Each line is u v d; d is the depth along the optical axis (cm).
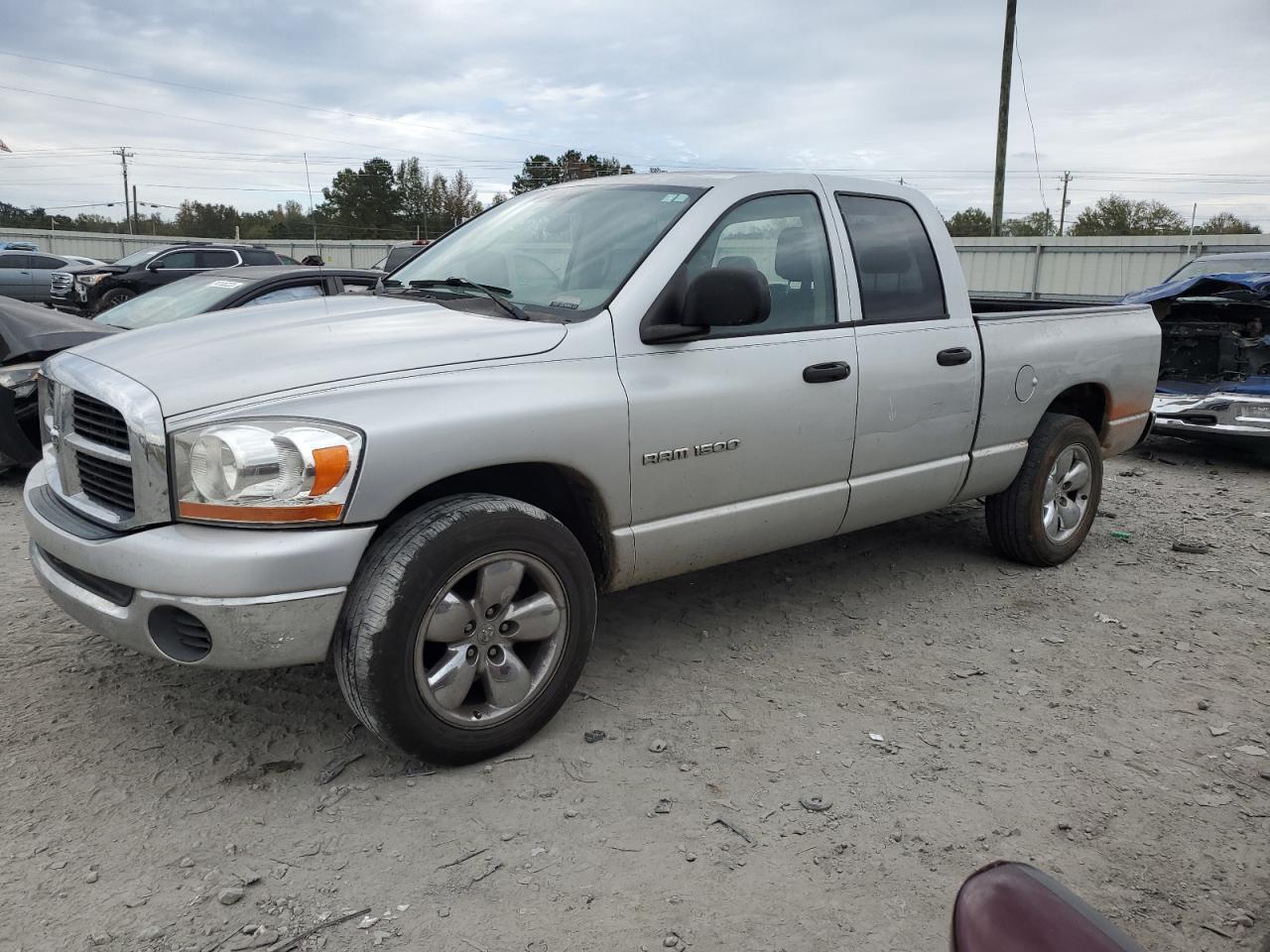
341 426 273
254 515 266
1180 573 523
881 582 493
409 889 253
